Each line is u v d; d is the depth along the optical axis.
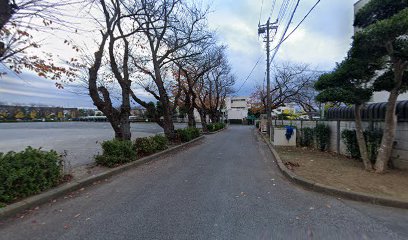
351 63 7.17
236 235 3.71
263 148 14.96
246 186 6.44
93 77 9.59
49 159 5.80
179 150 13.84
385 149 7.08
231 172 8.12
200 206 4.93
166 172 8.10
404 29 5.64
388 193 5.33
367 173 7.06
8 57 5.27
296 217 4.39
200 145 16.61
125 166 8.38
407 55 6.11
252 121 75.94
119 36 10.49
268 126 22.81
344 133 10.07
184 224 4.09
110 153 8.66
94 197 5.52
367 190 5.56
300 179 6.58
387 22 5.73
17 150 12.77
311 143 14.09
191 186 6.42
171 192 5.89
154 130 32.47
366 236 3.69
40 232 3.82
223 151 13.52
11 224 4.11
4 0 4.75
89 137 20.64
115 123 10.48
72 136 21.69
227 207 4.88
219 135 26.84
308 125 14.95
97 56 9.65
